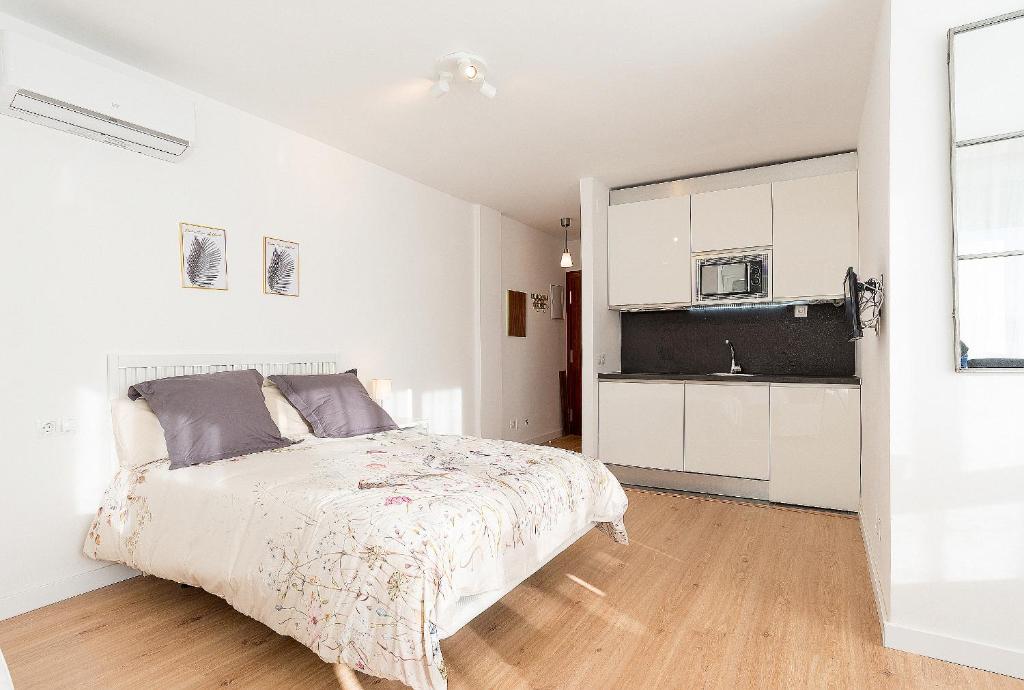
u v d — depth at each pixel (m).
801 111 3.33
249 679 1.87
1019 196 1.82
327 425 3.15
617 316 5.11
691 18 2.40
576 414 7.01
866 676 1.87
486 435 5.50
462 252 5.27
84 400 2.55
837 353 4.27
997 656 1.88
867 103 3.04
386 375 4.33
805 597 2.48
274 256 3.46
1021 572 1.85
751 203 4.19
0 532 2.30
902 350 2.02
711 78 2.93
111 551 2.44
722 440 4.14
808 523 3.54
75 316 2.54
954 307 1.90
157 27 2.44
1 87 2.16
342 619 1.65
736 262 4.24
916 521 2.01
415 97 3.13
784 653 2.02
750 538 3.27
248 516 2.02
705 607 2.39
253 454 2.67
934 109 1.96
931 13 1.96
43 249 2.44
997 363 1.86
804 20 2.41
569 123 3.49
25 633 2.17
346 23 2.43
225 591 2.01
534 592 2.54
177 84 2.96
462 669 1.93
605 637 2.14
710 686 1.83
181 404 2.59
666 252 4.55
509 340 5.95
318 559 1.76
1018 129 1.81
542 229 6.54
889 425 2.06
